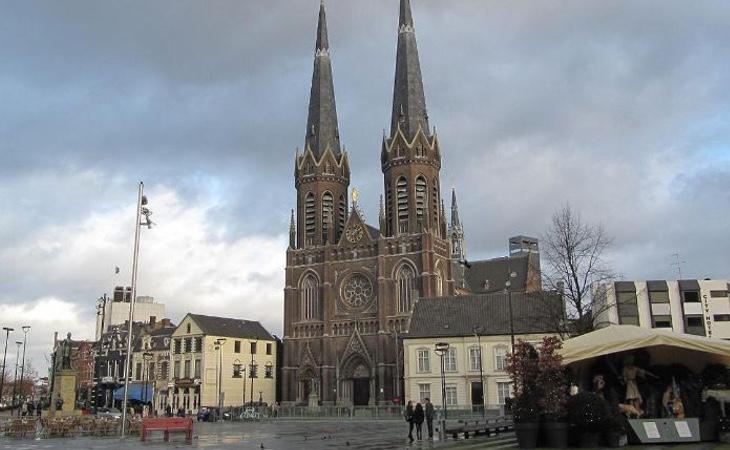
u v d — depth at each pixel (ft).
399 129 372.79
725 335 316.19
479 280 420.36
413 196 360.89
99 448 109.50
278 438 139.33
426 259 340.59
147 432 157.89
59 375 225.15
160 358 367.25
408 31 397.80
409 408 123.75
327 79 412.16
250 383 365.20
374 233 376.48
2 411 353.72
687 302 320.70
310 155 392.68
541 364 88.12
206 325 355.97
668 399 94.22
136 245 140.26
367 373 338.54
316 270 368.48
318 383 350.02
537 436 86.22
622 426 84.84
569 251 173.99
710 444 84.23
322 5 426.51
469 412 237.04
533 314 261.03
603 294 199.82
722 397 109.91
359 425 209.87
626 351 94.99
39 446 115.85
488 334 262.67
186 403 347.56
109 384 367.86
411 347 272.72
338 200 389.19
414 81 385.50
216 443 122.83
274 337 392.47
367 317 346.33
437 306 284.41
